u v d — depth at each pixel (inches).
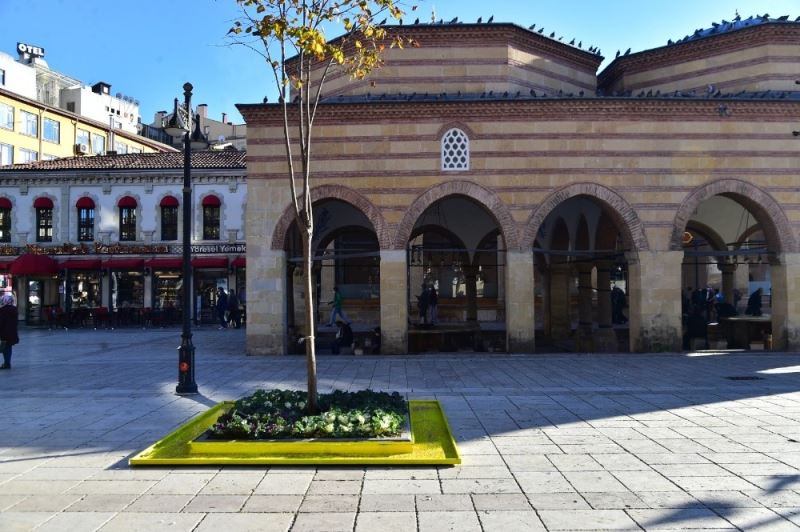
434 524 232.8
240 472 299.3
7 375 637.9
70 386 563.2
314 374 368.5
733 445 341.4
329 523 234.8
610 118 764.0
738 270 1398.9
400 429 344.8
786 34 790.5
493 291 1322.6
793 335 768.3
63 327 1381.6
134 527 231.9
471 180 760.3
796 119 770.8
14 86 1990.7
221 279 1478.8
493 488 272.8
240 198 1459.2
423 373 627.2
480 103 752.3
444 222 1042.7
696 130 768.3
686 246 1239.5
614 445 343.0
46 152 1911.9
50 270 1369.3
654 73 878.4
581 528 227.9
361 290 1306.6
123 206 1462.8
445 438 349.4
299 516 241.9
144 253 1448.1
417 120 762.2
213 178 1459.2
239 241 1454.2
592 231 970.7
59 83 2333.9
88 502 259.4
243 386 559.8
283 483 282.4
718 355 745.0
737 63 814.5
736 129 768.9
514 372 627.8
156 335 1181.1
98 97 2349.9
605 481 280.8
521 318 762.2
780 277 775.1
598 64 901.8
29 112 1860.2
